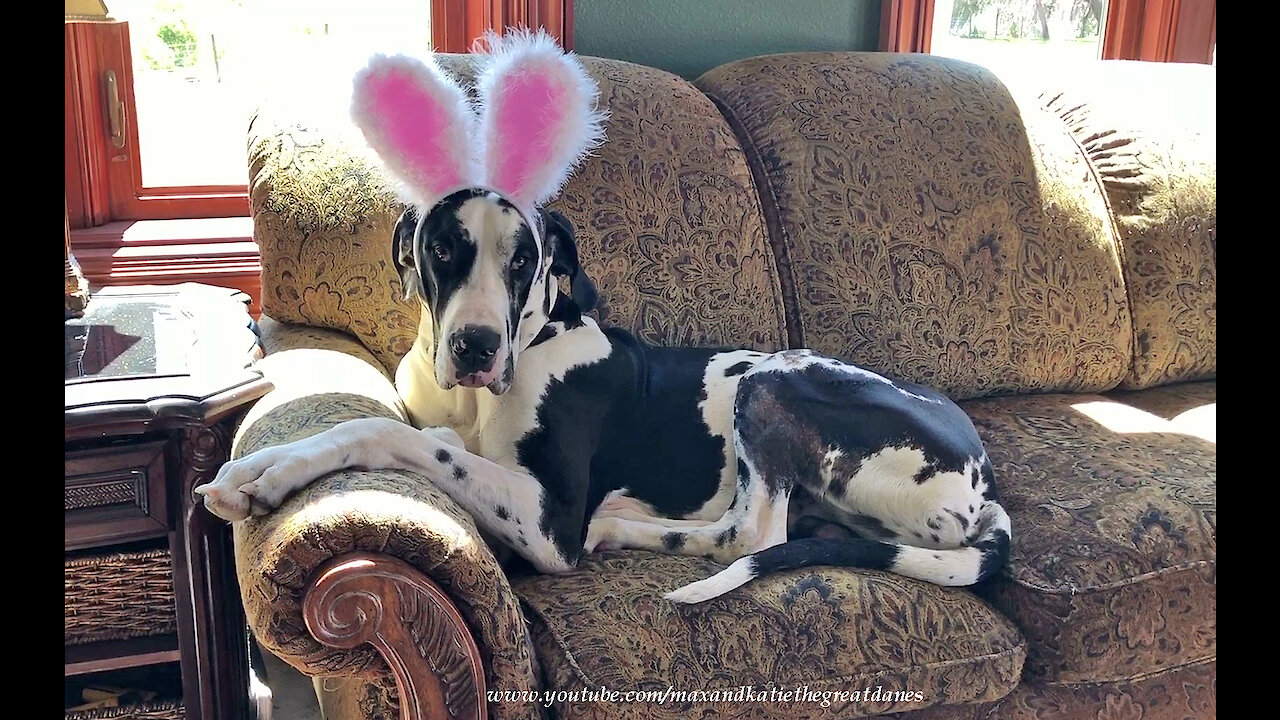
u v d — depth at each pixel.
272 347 1.65
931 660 1.27
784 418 1.48
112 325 1.45
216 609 1.26
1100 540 1.45
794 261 1.86
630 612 1.21
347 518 0.97
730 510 1.47
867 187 1.89
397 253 1.42
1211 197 2.12
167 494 1.21
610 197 1.72
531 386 1.39
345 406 1.29
